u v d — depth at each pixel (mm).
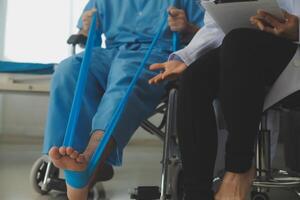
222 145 1460
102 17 1907
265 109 1152
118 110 1312
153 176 2316
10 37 3551
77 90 1254
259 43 1078
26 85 2277
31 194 1809
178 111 1188
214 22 1387
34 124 3645
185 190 1150
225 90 1067
